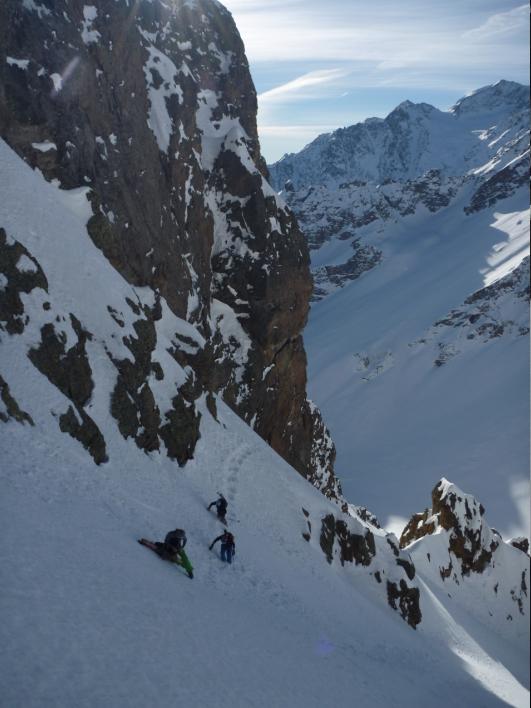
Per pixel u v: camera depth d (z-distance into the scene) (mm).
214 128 80188
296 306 79125
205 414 47312
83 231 42094
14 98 48500
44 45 52000
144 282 56250
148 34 71188
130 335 37531
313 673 21781
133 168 58875
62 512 21422
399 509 194750
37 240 35219
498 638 71812
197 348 54406
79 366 32031
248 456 48188
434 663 43562
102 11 59781
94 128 55406
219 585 27062
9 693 11312
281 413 80625
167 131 66250
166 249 60812
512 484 199875
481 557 84750
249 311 75250
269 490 45938
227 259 75688
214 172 77312
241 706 15211
